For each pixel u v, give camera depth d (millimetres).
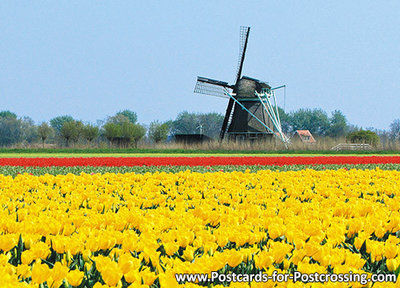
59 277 5328
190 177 18359
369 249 7043
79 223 8117
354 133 108875
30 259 6020
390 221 8711
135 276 5316
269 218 8586
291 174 20797
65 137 100375
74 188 14820
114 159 34750
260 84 83188
